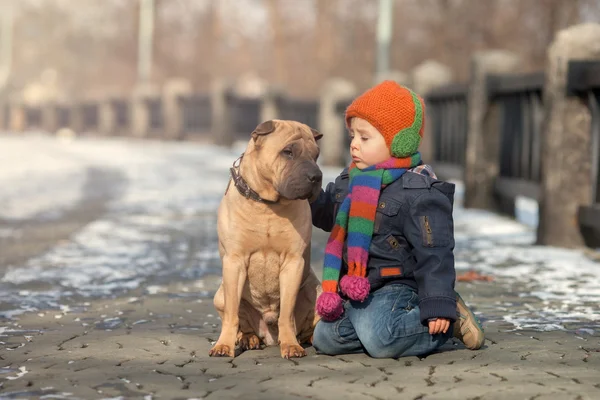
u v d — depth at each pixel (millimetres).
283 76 56375
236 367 4723
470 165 13414
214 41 63250
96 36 73125
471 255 9148
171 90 35906
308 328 5289
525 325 5859
